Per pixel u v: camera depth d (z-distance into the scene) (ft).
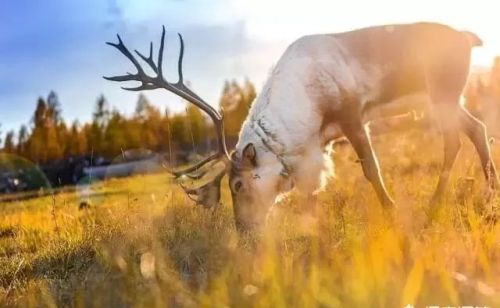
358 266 14.79
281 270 15.85
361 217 22.48
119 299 17.20
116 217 28.02
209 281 17.16
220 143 25.43
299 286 14.64
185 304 15.46
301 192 25.88
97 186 76.64
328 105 25.89
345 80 25.93
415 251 16.42
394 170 38.52
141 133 232.12
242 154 24.81
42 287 19.16
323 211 25.05
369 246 16.31
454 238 17.24
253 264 17.22
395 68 26.78
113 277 18.99
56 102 258.78
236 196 25.07
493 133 37.63
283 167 25.52
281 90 25.79
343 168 38.24
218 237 21.70
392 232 17.56
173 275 18.01
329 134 26.58
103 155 235.40
